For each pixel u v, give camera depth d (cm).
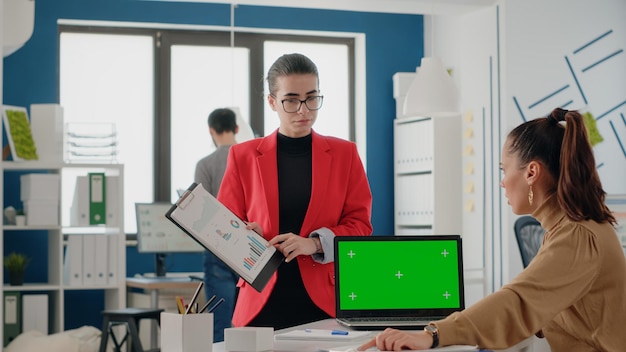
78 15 680
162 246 627
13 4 548
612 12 616
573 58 606
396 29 761
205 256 505
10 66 663
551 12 601
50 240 616
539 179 203
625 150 615
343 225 264
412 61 764
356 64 769
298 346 208
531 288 192
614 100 614
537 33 598
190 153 721
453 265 251
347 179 269
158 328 580
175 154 718
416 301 247
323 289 257
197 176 504
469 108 621
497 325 189
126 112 708
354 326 233
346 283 245
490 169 602
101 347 536
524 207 208
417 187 709
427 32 762
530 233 488
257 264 234
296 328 239
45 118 603
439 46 743
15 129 590
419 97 555
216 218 233
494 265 599
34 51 669
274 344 211
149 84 713
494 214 598
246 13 721
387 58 759
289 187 265
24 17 550
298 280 258
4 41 546
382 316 245
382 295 246
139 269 690
